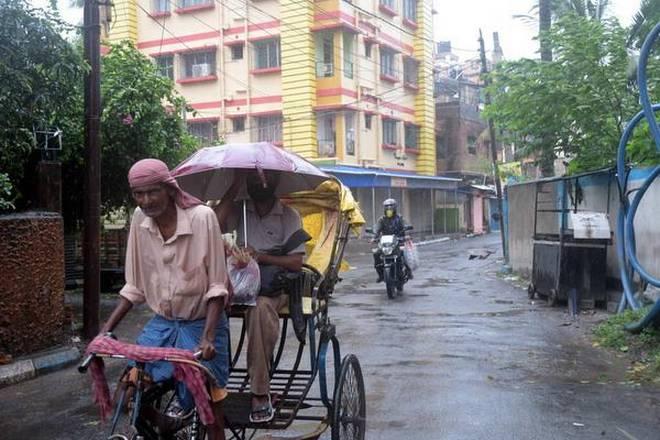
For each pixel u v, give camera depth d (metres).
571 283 11.03
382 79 31.12
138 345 3.21
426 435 5.16
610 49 12.37
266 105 27.86
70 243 14.38
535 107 13.11
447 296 13.38
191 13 28.72
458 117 39.41
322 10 27.34
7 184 8.12
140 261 3.40
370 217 30.66
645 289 9.95
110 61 12.36
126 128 12.19
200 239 3.30
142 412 3.19
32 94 7.67
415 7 34.53
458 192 39.28
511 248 17.97
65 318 9.09
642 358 7.61
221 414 3.50
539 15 16.77
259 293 4.07
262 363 3.91
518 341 8.73
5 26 7.12
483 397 6.18
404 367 7.36
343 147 27.77
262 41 27.88
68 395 6.59
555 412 5.73
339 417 4.17
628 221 8.88
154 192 3.20
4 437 5.39
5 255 7.38
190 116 28.67
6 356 7.26
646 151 9.90
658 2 12.43
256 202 4.44
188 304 3.35
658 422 5.46
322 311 4.64
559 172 27.36
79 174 12.95
